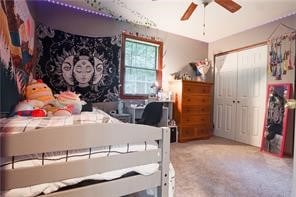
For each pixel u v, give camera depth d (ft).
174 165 8.82
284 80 11.12
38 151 2.89
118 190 3.57
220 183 7.09
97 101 11.89
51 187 3.05
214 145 12.51
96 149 3.51
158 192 4.06
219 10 10.78
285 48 11.12
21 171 2.85
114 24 12.42
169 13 11.59
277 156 10.34
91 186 3.33
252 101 12.89
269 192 6.46
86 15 11.58
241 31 13.73
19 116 5.59
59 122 4.67
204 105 14.32
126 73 13.01
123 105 12.51
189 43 15.44
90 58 11.64
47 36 10.55
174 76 14.47
